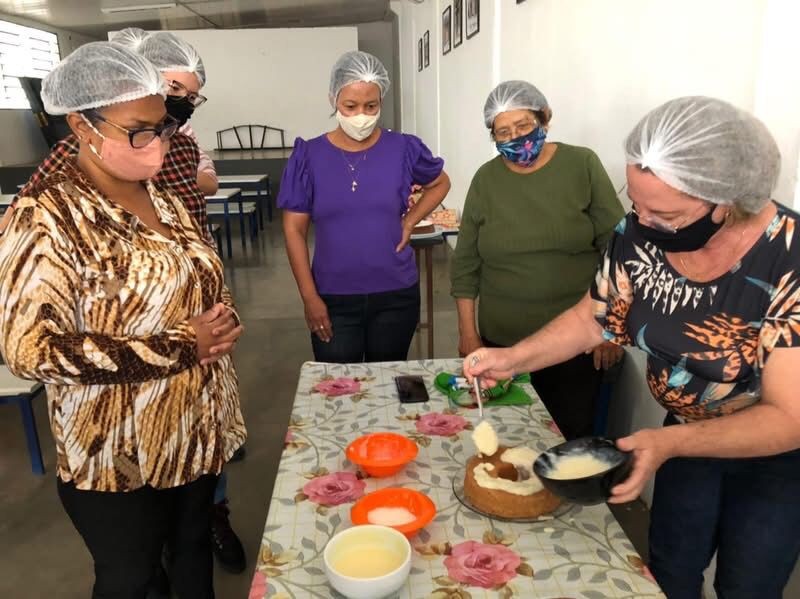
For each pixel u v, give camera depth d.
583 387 2.04
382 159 2.07
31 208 1.06
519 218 1.90
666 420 1.35
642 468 1.00
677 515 1.28
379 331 2.22
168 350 1.16
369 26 12.05
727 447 1.00
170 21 10.91
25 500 2.47
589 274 1.93
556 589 0.98
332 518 1.15
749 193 0.96
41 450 2.80
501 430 1.46
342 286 2.14
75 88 1.09
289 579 1.01
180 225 1.32
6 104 9.12
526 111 1.79
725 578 1.25
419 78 7.90
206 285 1.30
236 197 6.98
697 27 1.69
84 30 11.16
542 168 1.88
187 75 1.92
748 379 1.09
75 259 1.09
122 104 1.11
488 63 4.17
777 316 0.99
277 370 3.68
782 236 1.00
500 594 0.97
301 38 10.19
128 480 1.21
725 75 1.58
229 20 11.14
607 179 1.86
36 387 2.56
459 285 2.09
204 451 1.30
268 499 2.45
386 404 1.59
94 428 1.17
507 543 1.08
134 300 1.14
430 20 6.79
